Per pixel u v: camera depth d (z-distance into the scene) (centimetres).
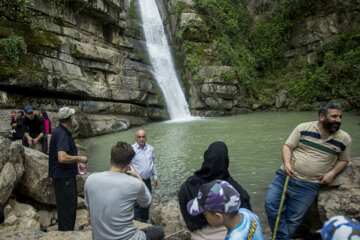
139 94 1978
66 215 377
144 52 2367
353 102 2236
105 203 237
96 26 1916
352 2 2573
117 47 2128
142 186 256
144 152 498
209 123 1866
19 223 383
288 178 342
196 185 243
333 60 2519
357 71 2266
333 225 135
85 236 330
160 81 2358
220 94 2456
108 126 1614
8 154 417
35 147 668
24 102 1319
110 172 255
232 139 1255
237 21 3066
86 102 1606
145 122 1952
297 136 348
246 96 2691
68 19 1659
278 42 3072
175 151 1058
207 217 180
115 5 1938
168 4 2834
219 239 220
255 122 1823
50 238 325
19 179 448
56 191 376
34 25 1383
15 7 1352
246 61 2933
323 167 335
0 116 1110
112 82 1825
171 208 412
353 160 365
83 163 398
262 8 3306
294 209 350
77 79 1552
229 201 168
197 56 2544
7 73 1188
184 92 2561
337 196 343
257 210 523
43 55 1414
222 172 244
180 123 1936
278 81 2931
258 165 830
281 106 2691
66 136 370
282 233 356
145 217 464
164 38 2722
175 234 352
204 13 2795
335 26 2670
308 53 2861
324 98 2477
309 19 2880
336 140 327
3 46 1227
